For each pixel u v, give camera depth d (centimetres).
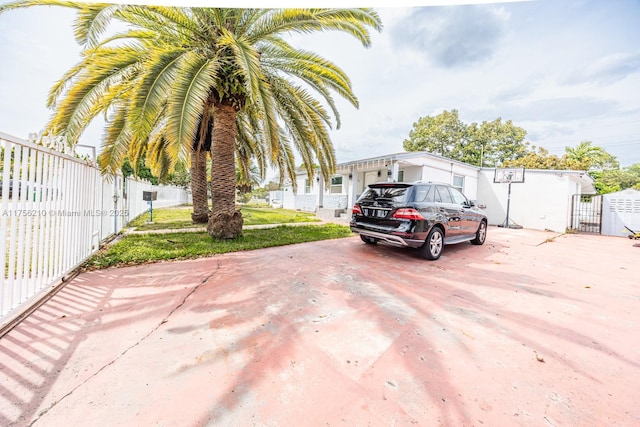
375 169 1352
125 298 319
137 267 448
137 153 846
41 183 311
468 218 652
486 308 316
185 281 381
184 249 561
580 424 154
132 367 195
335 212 1409
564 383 190
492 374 197
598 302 341
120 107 477
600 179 2739
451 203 612
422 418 155
